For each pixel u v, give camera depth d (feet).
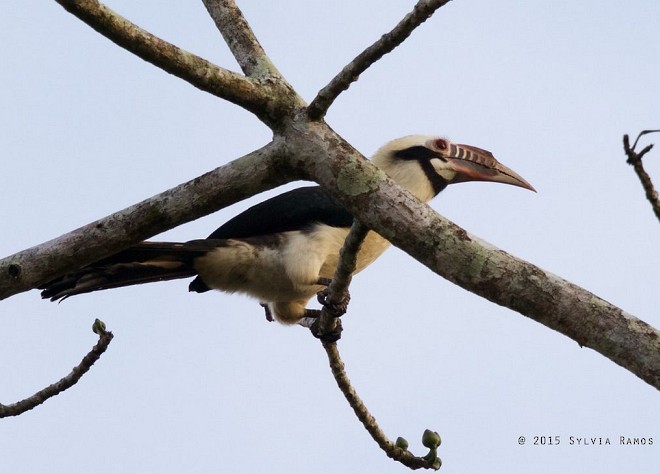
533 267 22.57
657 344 20.71
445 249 23.41
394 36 24.22
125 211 26.13
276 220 37.73
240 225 38.11
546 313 22.00
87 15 23.48
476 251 23.07
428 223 23.84
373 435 33.88
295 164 25.54
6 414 32.94
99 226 26.21
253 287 37.81
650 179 20.92
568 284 22.11
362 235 26.99
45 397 33.35
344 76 25.04
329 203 37.86
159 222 26.02
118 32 24.00
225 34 29.09
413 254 23.97
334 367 33.42
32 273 26.40
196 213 25.99
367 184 24.71
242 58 28.02
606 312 21.44
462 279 23.11
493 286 22.66
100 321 33.63
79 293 34.68
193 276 37.86
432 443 33.55
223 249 35.88
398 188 24.63
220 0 29.76
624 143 20.94
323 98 25.46
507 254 22.94
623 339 20.98
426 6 23.67
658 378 20.47
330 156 25.11
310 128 25.63
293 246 37.06
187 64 25.04
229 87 25.66
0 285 26.53
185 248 34.91
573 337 21.71
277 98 26.04
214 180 25.84
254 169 25.75
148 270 35.35
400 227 24.06
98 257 26.43
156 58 24.73
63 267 26.45
